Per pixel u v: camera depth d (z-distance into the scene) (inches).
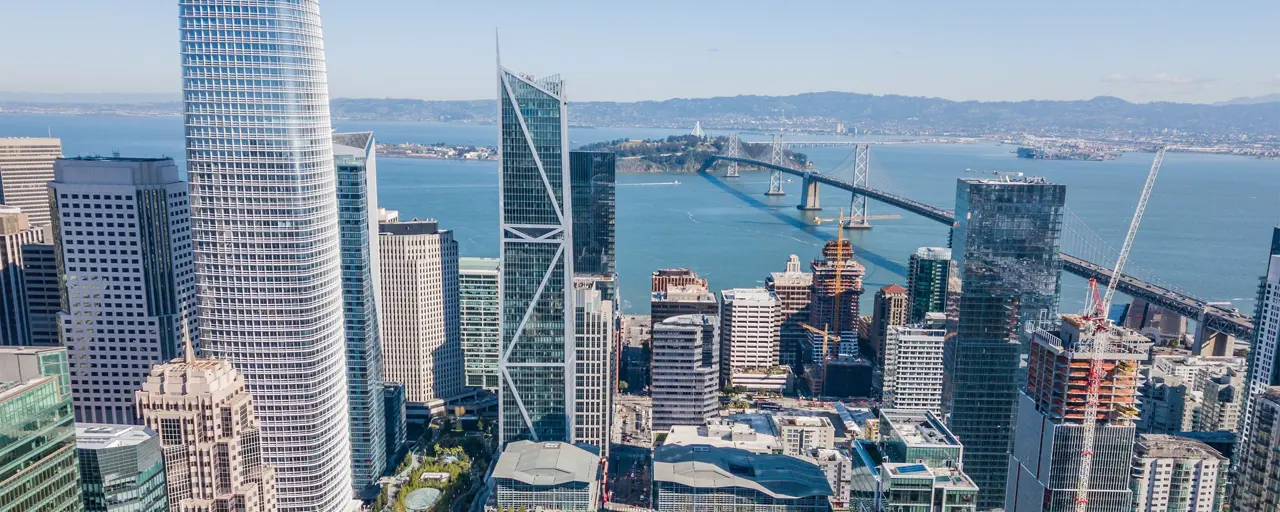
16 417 7618.1
